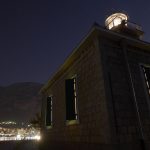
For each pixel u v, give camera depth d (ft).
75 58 27.68
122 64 21.49
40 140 44.14
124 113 18.58
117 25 34.63
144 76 22.79
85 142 21.09
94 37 21.71
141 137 18.07
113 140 16.53
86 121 21.53
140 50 24.38
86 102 22.16
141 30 35.19
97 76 20.11
